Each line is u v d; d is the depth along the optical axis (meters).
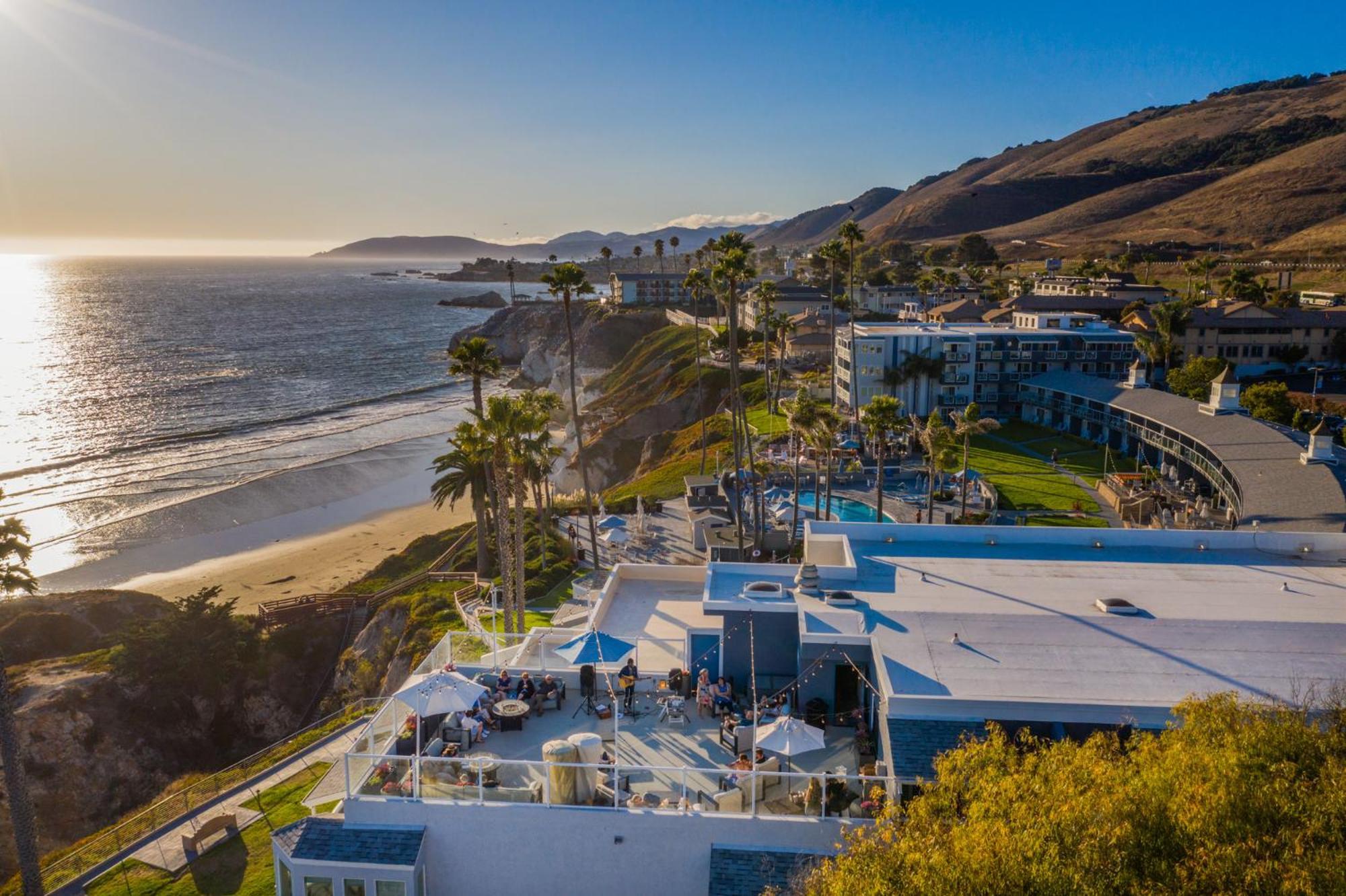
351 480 111.56
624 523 67.19
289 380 196.00
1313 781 13.68
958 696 19.64
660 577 36.78
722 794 19.27
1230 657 21.55
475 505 67.38
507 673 25.52
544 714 24.41
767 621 25.48
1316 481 57.56
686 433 117.62
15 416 148.88
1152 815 13.28
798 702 23.80
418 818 19.45
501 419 44.62
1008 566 28.88
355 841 19.27
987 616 24.28
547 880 19.30
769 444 101.50
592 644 24.31
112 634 59.59
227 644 56.50
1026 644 22.44
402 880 18.80
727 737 22.34
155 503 99.25
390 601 61.31
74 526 91.69
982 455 97.50
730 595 26.86
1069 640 22.59
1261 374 127.25
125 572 79.88
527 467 63.06
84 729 48.53
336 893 19.08
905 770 18.30
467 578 67.06
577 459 122.25
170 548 86.38
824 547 31.20
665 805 19.31
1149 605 25.14
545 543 69.06
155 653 53.78
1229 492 65.00
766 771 20.20
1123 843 12.94
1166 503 72.38
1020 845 12.92
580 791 19.38
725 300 73.62
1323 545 30.09
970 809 14.34
